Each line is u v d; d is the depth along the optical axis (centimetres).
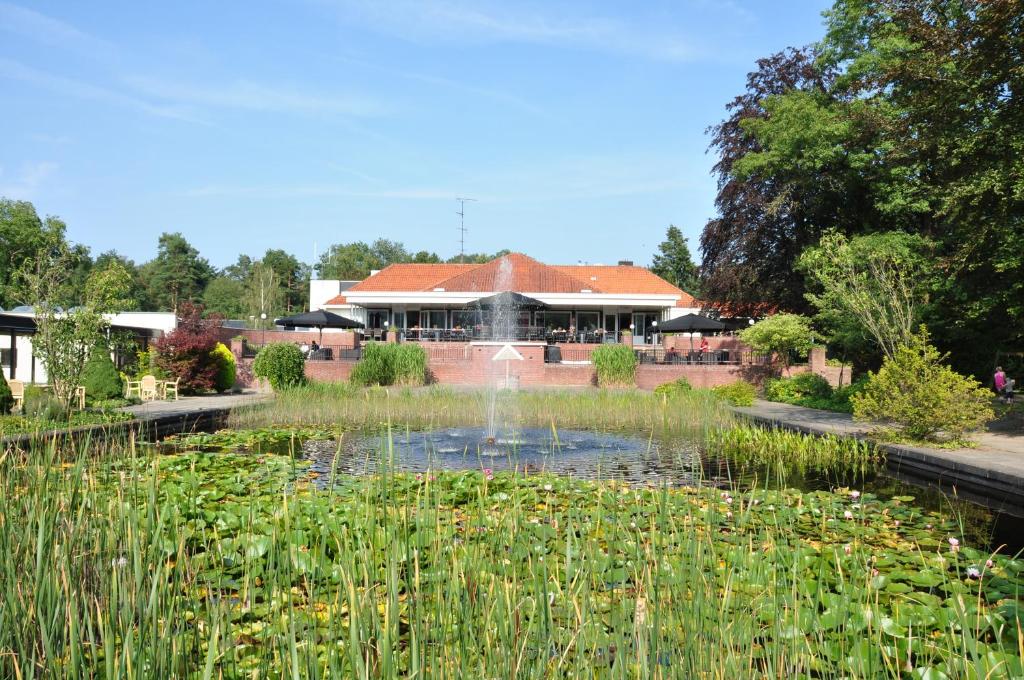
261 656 221
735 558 337
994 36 996
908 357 952
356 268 7019
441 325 3391
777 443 987
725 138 2603
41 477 335
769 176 2162
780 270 2472
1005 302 1293
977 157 1111
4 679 193
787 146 2008
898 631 297
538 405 1449
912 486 766
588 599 251
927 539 487
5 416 1066
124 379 1734
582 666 209
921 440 946
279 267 7156
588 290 3309
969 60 1055
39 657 209
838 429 1099
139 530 248
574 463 877
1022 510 648
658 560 284
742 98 2573
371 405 1443
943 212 1167
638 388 2247
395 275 3659
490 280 3353
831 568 383
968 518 599
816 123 1930
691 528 341
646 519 462
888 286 1374
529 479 649
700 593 248
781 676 222
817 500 599
